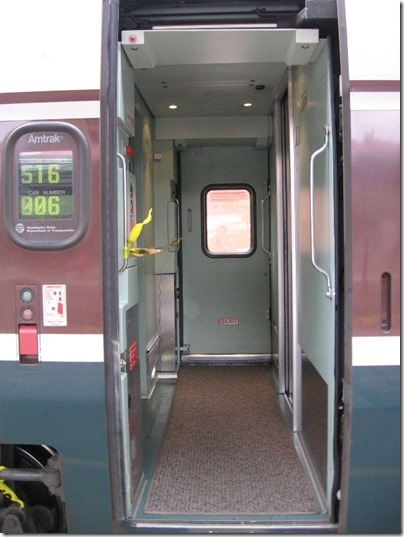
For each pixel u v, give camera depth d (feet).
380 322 7.54
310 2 7.83
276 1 8.52
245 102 14.99
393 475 7.68
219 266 18.53
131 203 9.32
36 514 8.47
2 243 7.78
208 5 8.60
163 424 13.03
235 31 8.45
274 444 11.76
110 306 7.68
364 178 7.50
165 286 16.94
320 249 9.20
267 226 18.22
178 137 16.65
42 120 7.70
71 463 7.82
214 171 18.34
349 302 7.52
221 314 18.61
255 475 10.21
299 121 11.27
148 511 8.75
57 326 7.73
